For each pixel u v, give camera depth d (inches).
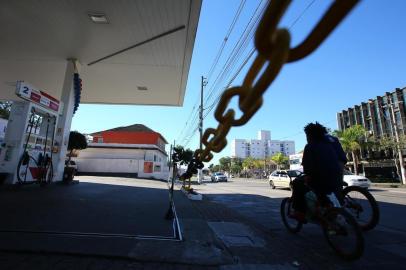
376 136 1389.0
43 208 234.2
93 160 1395.2
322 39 19.9
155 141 1626.5
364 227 201.8
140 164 1407.5
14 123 382.0
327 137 175.0
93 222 193.3
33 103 395.9
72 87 514.0
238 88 28.0
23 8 380.8
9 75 633.0
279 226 225.6
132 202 301.9
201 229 190.7
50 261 124.0
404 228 221.1
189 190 446.6
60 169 469.4
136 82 639.1
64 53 509.0
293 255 152.0
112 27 421.1
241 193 580.7
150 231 177.0
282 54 20.1
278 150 4520.2
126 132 1633.9
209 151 47.7
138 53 500.7
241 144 4549.7
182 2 361.1
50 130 447.5
